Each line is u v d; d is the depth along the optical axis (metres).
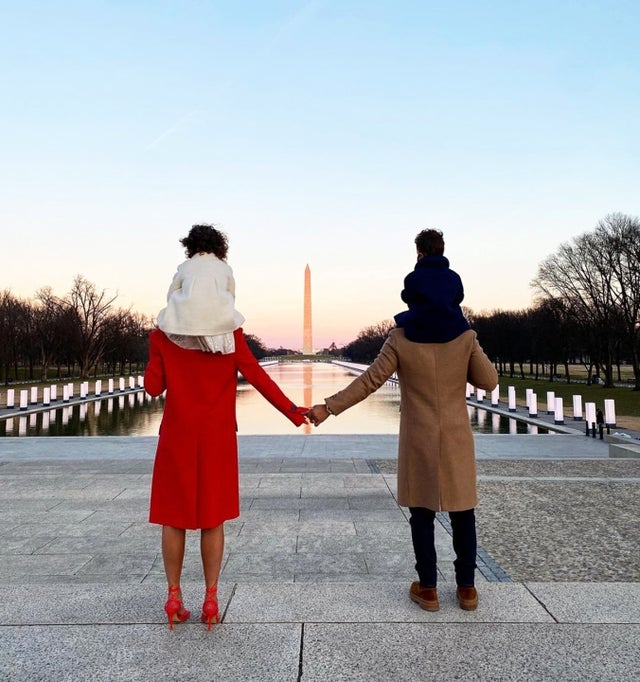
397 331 3.32
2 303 61.88
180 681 2.51
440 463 3.16
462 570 3.23
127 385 58.47
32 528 6.99
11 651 2.75
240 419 27.44
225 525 7.06
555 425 24.05
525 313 77.25
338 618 3.10
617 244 42.53
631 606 3.25
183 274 3.01
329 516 7.45
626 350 52.19
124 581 5.37
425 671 2.59
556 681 2.52
